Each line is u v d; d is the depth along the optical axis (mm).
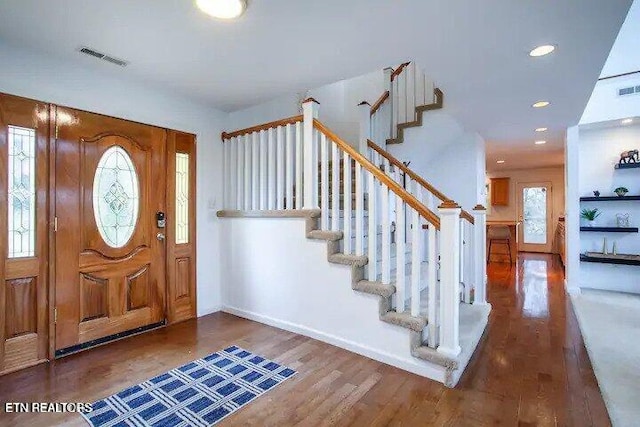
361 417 1810
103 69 2693
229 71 2738
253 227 3377
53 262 2510
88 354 2580
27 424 1736
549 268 6312
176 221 3340
